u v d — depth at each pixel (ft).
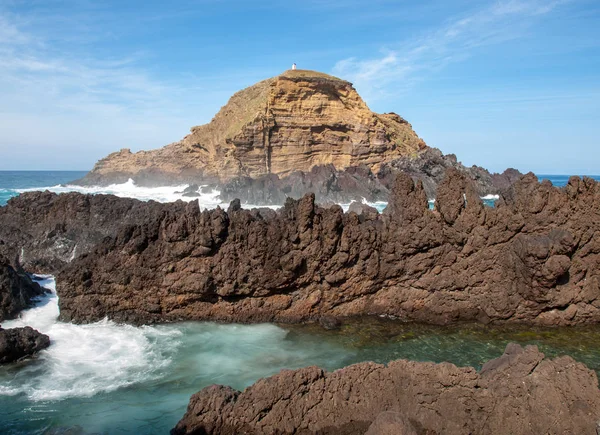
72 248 81.41
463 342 55.16
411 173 234.17
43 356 49.39
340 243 60.49
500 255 60.95
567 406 35.53
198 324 59.47
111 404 41.22
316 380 38.09
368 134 256.32
